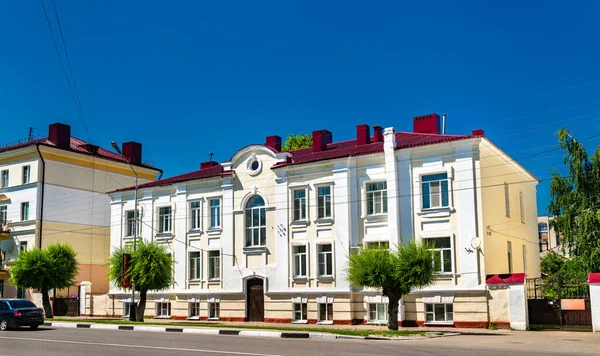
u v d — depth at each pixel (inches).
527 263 1614.2
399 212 1363.2
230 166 1643.7
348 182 1435.8
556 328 1172.5
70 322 1363.2
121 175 2190.0
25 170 1991.9
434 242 1272.1
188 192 1704.0
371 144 1547.7
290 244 1502.2
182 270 1675.7
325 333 1004.6
